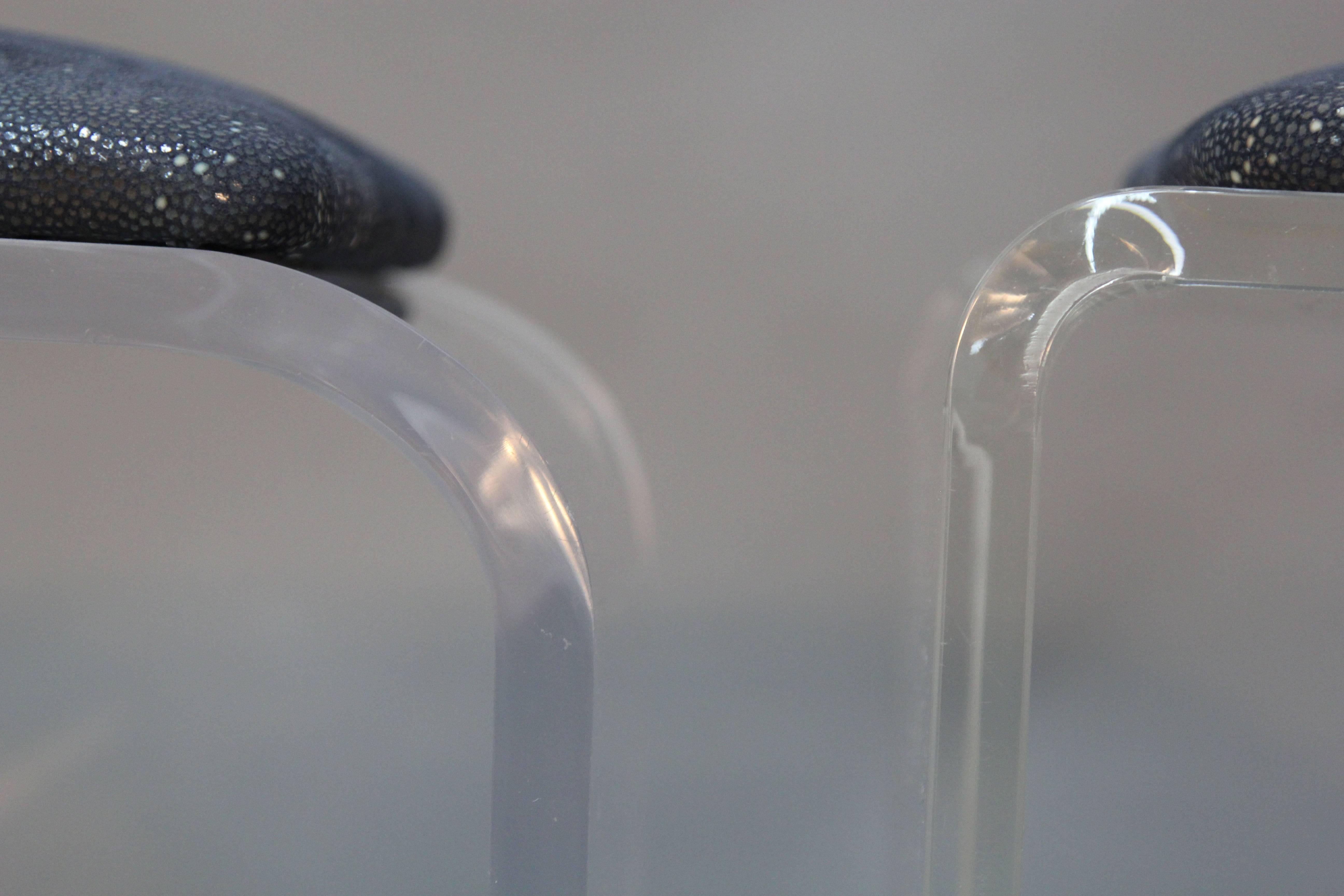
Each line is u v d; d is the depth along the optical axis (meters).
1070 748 0.73
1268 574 0.75
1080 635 0.75
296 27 0.86
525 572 0.58
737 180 0.85
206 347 0.58
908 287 0.85
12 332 0.58
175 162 0.58
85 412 0.77
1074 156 0.84
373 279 0.69
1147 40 0.83
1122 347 0.76
